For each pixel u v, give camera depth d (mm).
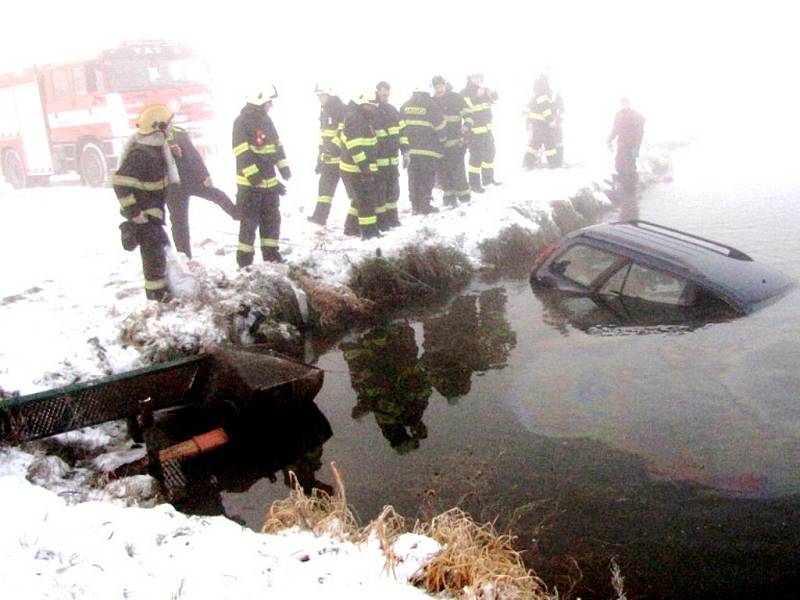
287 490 5211
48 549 3371
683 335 5629
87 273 8656
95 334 6801
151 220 7125
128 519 3781
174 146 7777
